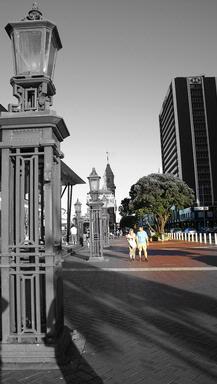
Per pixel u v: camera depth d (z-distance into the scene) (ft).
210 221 259.60
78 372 12.36
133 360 13.50
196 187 364.79
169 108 410.72
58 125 14.39
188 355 13.96
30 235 14.07
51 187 13.79
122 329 17.51
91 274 38.75
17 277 13.64
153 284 30.94
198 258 53.93
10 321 13.73
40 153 14.11
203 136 373.61
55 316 13.52
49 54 14.64
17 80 14.29
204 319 19.07
